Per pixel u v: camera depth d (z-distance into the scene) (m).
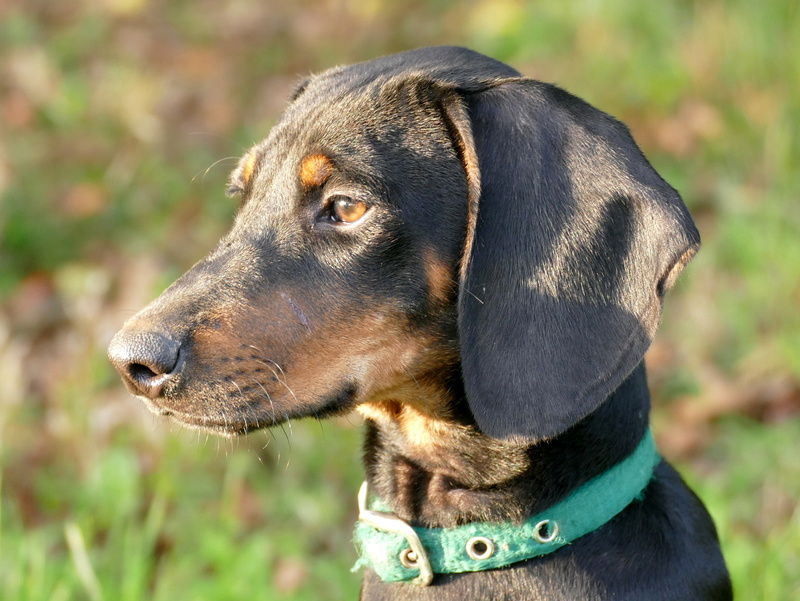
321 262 3.50
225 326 3.39
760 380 6.77
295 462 6.21
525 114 3.38
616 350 3.25
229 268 3.49
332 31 11.55
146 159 9.47
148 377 3.31
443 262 3.50
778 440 6.14
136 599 4.81
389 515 3.52
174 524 5.65
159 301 3.42
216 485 5.99
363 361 3.53
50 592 4.86
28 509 5.88
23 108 10.20
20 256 8.59
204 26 11.95
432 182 3.49
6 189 8.91
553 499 3.44
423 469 3.68
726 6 9.89
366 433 3.90
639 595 3.38
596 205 3.30
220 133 9.91
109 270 8.28
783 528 5.38
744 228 7.74
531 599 3.39
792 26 9.40
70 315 7.64
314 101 3.77
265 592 5.09
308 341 3.46
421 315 3.53
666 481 3.69
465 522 3.53
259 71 11.00
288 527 5.83
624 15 10.12
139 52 11.38
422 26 11.36
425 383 3.61
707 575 3.51
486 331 3.34
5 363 6.84
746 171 8.51
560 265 3.30
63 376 6.88
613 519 3.47
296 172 3.57
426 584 3.48
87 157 9.58
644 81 9.48
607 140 3.35
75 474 6.07
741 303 7.27
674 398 6.79
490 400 3.32
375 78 3.72
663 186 3.32
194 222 8.81
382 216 3.46
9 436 6.36
